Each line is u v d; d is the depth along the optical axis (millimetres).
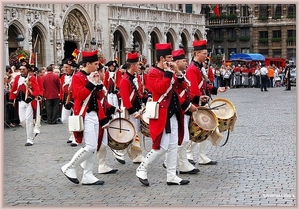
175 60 11195
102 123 11312
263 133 18047
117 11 49156
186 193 10188
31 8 39906
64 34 43969
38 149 16344
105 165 12414
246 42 74375
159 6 55375
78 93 11047
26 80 17234
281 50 73562
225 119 12711
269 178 11141
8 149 16469
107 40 48156
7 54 36938
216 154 14219
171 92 10852
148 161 10922
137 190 10594
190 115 11727
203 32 63125
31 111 17219
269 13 73625
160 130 10758
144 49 52938
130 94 12836
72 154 15281
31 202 9883
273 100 33781
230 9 74438
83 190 10750
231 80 53656
